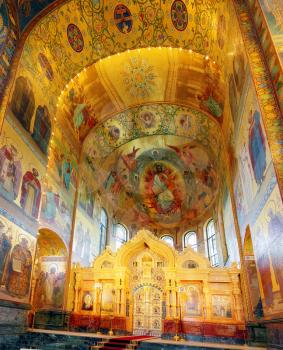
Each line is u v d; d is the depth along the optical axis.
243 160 13.72
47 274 17.34
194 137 23.94
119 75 19.72
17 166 12.77
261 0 10.97
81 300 17.56
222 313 15.73
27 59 14.05
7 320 11.39
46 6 14.61
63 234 17.34
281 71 9.71
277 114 9.78
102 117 22.25
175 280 16.97
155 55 18.33
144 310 17.52
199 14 14.92
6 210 11.66
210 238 25.73
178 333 15.59
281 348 9.26
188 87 19.94
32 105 14.50
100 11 16.06
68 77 17.61
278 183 8.87
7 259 11.48
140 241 18.56
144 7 15.98
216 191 23.41
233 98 15.01
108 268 17.95
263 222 10.80
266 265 10.57
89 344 12.34
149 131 25.17
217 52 15.57
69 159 19.23
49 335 12.78
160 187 29.70
